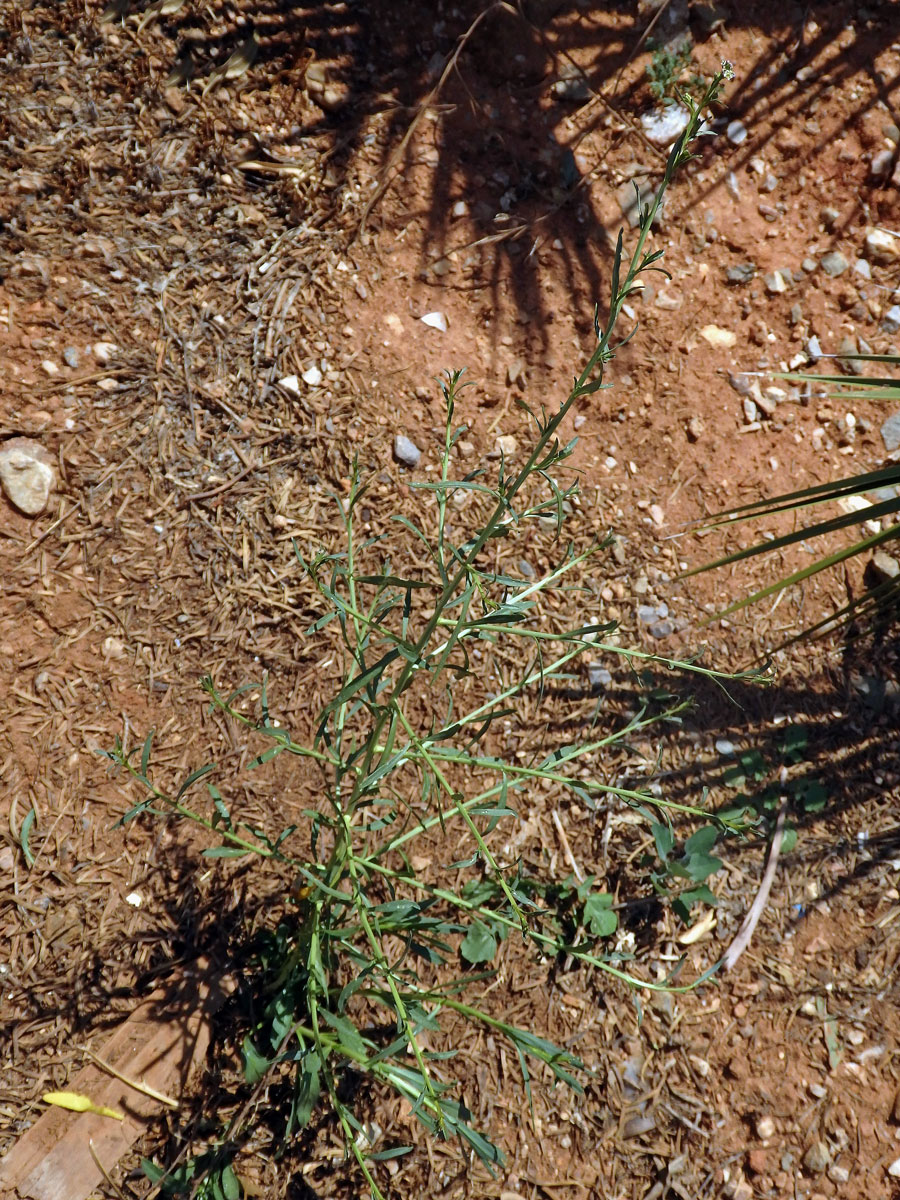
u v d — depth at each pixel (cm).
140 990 78
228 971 79
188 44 94
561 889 83
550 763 69
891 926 85
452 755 69
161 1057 76
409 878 70
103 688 82
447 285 94
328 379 90
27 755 80
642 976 83
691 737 88
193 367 89
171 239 90
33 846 79
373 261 93
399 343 92
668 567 91
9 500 83
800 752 89
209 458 87
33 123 90
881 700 90
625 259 96
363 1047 79
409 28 97
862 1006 84
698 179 98
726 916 85
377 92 96
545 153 97
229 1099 77
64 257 88
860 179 99
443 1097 79
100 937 78
